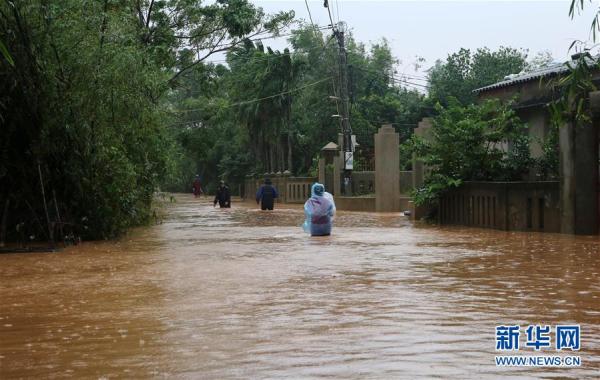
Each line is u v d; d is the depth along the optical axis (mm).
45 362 6523
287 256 15477
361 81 65875
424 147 26109
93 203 20500
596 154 19703
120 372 6109
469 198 24469
